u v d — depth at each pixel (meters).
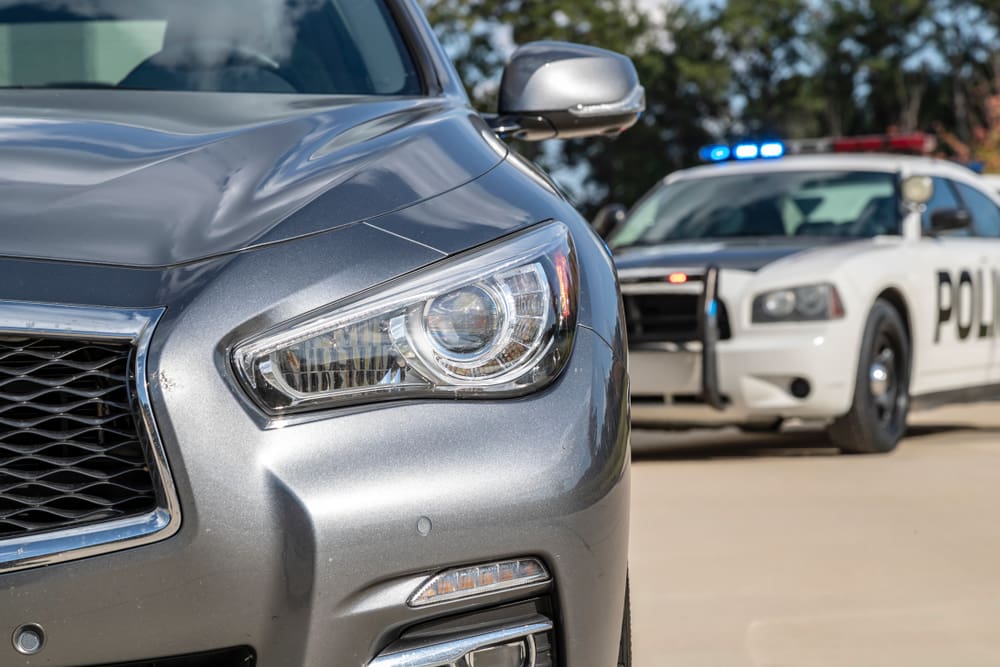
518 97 3.80
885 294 9.53
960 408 13.77
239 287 2.42
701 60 70.88
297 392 2.39
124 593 2.31
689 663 4.35
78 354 2.39
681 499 7.41
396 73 3.81
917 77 73.62
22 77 3.73
